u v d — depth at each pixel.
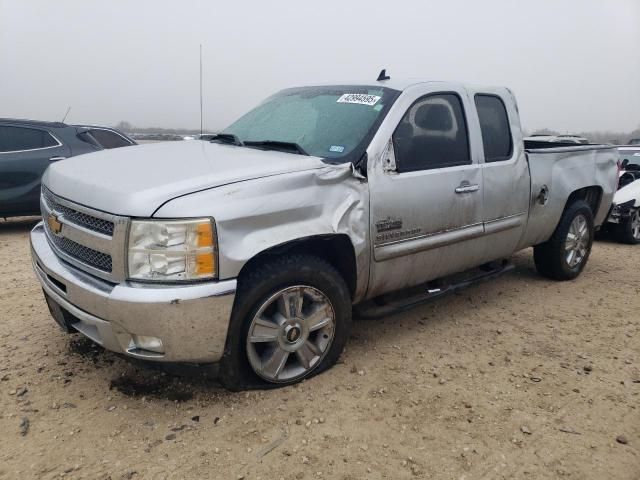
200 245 2.80
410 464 2.71
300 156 3.50
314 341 3.46
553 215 5.15
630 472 2.71
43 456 2.69
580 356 3.95
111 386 3.31
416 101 3.88
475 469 2.69
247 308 3.06
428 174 3.82
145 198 2.79
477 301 5.05
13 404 3.12
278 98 4.64
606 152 5.89
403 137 3.76
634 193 7.89
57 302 3.23
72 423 2.96
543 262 5.59
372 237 3.53
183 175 3.04
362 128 3.66
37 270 3.53
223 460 2.70
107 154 3.89
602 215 6.00
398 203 3.63
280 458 2.72
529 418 3.13
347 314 3.53
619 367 3.79
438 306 4.89
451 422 3.06
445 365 3.74
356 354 3.86
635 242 7.99
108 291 2.86
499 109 4.59
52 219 3.31
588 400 3.34
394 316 4.61
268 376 3.25
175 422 2.99
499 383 3.52
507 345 4.10
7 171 7.77
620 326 4.53
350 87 4.17
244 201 2.94
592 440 2.95
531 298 5.17
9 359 3.65
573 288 5.52
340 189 3.35
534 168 4.82
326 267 3.34
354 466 2.68
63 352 3.75
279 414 3.08
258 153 3.65
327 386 3.39
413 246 3.79
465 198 4.10
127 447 2.77
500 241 4.60
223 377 3.12
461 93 4.23
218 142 4.29
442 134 4.04
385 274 3.71
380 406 3.20
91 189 3.04
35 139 8.08
